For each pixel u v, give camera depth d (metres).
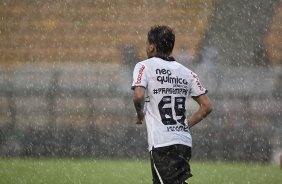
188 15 63.44
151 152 18.69
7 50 61.44
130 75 50.66
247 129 42.56
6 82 46.59
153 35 19.39
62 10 64.62
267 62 57.19
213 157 41.66
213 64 54.44
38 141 43.03
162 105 18.89
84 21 63.75
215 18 60.19
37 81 47.06
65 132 43.41
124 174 31.83
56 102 45.25
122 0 65.06
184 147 18.69
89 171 32.94
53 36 62.62
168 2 64.75
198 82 19.45
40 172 32.31
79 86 46.62
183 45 60.56
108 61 60.38
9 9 64.50
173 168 18.50
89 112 44.38
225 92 45.78
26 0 65.12
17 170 33.06
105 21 63.81
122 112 44.16
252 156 41.50
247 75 47.31
